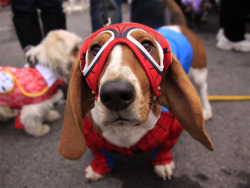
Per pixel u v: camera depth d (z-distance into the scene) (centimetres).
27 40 96
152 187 60
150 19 104
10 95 73
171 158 61
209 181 60
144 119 34
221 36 143
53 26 99
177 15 82
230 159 66
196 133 44
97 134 49
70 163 68
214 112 86
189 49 65
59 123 86
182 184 60
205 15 182
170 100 44
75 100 40
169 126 49
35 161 69
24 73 76
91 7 86
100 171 61
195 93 41
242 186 58
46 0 94
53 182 62
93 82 36
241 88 100
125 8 267
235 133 76
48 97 77
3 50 156
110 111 33
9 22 227
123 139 48
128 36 35
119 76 31
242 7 127
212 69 117
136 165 66
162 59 37
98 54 35
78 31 187
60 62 77
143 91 34
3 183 63
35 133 79
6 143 77
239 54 133
